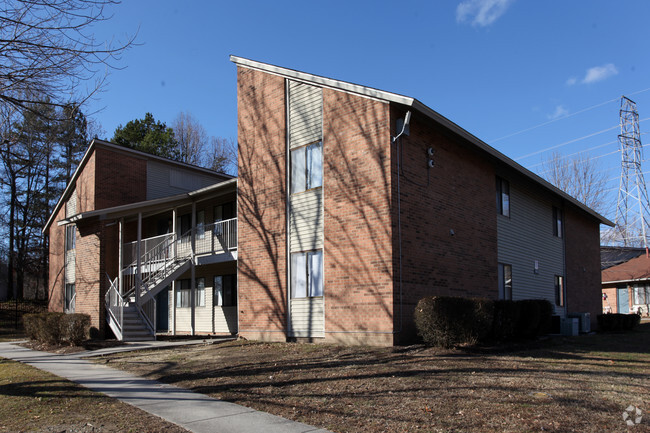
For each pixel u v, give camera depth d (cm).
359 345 1342
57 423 732
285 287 1569
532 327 1573
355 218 1398
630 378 934
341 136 1463
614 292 3831
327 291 1445
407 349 1234
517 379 905
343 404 784
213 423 719
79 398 889
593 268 2819
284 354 1278
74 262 2539
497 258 1814
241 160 1792
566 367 1041
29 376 1108
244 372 1073
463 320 1247
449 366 1034
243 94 1817
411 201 1398
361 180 1396
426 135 1492
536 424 647
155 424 720
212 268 2352
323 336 1447
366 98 1413
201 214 2352
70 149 3628
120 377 1094
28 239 4084
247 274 1722
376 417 709
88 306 2141
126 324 1861
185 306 2502
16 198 3897
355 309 1369
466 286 1605
